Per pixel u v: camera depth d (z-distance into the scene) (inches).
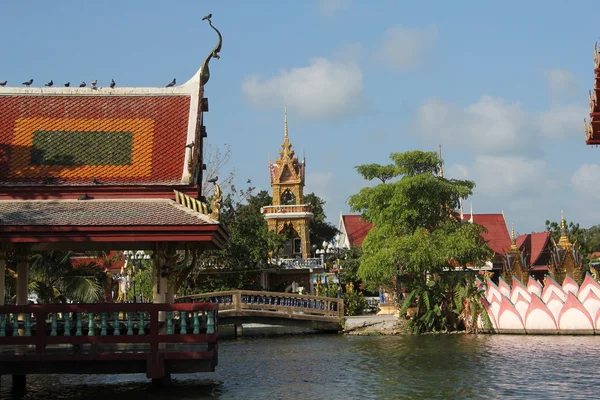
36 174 959.0
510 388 1005.2
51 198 933.8
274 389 1018.1
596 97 853.2
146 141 1008.9
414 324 2049.7
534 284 1924.2
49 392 970.7
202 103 1095.0
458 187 2357.3
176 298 2070.6
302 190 3430.1
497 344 1595.7
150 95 1064.2
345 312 2741.1
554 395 946.1
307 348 1697.8
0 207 907.4
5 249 901.2
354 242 3740.2
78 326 857.5
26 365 851.4
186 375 1175.0
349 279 3115.2
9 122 1025.5
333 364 1342.3
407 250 2128.4
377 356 1460.4
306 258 3240.7
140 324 863.1
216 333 888.9
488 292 1926.7
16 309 847.1
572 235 3590.1
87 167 973.8
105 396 932.0
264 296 2214.6
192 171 952.9
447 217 2385.6
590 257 3567.9
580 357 1301.7
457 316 2046.0
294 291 3041.3
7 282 1409.9
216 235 875.4
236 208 2933.1
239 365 1347.2
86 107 1050.1
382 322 2166.6
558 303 1738.4
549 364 1228.5
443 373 1171.9
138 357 852.6
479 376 1125.7
